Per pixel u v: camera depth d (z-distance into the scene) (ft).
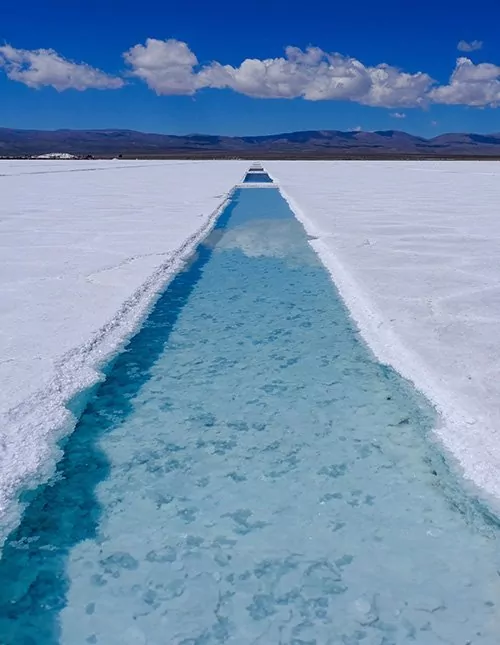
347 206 39.65
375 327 14.79
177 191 52.49
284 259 24.02
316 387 12.35
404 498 8.81
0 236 26.91
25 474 8.86
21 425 9.91
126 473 9.54
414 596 7.13
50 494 8.96
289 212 39.24
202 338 15.15
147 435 10.61
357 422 10.94
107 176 76.69
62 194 48.73
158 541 8.13
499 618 6.80
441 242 25.39
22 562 7.72
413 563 7.61
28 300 16.56
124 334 14.53
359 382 12.46
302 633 6.72
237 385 12.55
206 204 41.14
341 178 74.08
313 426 10.85
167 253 23.35
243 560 7.77
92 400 11.73
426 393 10.97
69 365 12.23
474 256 22.24
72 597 7.25
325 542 8.04
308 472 9.53
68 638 6.71
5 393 10.83
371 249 24.07
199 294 19.08
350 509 8.64
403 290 17.57
